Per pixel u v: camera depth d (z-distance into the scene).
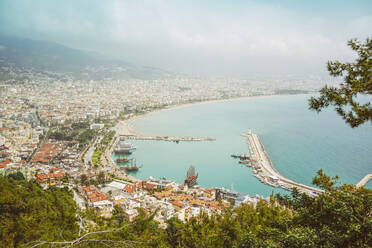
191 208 99.62
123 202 98.81
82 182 129.50
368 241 25.28
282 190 138.50
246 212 50.53
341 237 25.91
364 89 22.03
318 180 32.47
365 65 21.81
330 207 28.77
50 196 68.75
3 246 39.97
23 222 45.94
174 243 47.03
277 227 33.53
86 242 26.02
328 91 23.83
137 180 144.62
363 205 28.34
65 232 40.78
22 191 67.75
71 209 57.31
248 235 29.09
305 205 32.22
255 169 171.00
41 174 130.25
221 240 42.59
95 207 91.75
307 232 27.16
